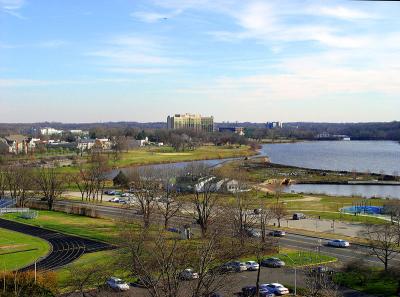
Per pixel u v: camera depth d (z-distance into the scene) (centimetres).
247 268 9462
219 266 7144
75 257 10669
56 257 10744
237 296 7869
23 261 10431
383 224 12900
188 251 7875
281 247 11338
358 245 11475
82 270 9075
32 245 11994
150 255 7419
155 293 5462
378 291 8194
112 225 14475
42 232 13662
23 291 7762
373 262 9894
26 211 16988
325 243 11800
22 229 14125
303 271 9106
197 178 17962
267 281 8788
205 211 13675
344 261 10000
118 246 10906
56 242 12344
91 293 7912
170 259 6556
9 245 12006
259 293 7944
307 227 13975
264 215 13675
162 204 16475
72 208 17888
